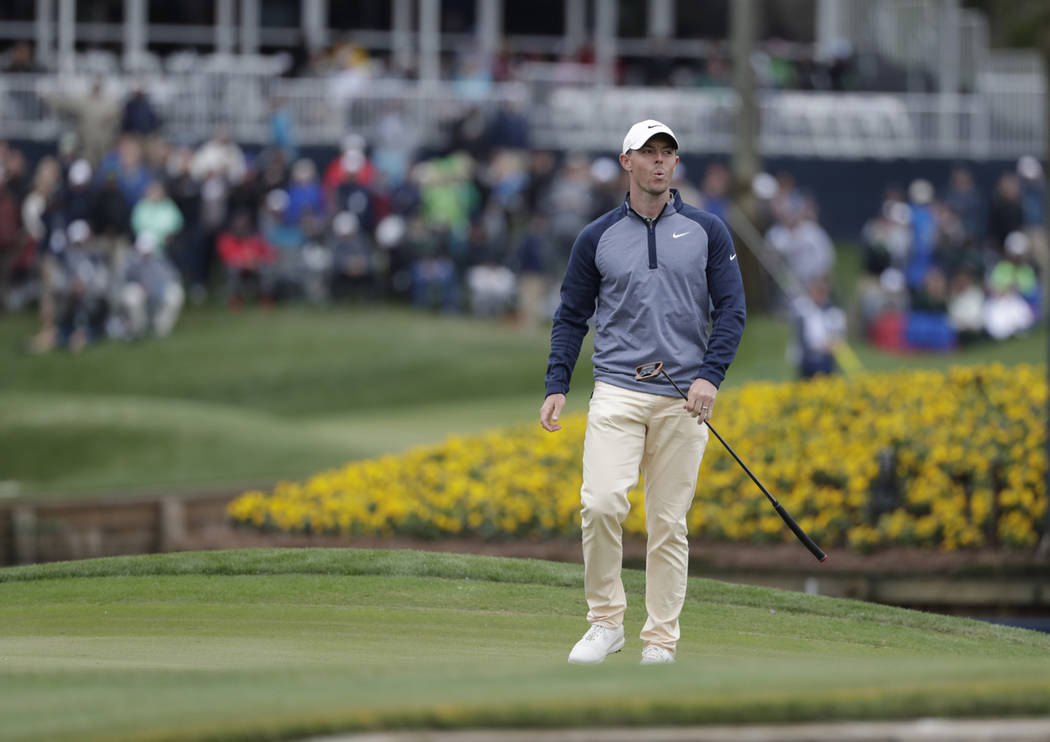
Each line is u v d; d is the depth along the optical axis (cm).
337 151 10625
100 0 11875
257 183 9231
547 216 9112
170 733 1459
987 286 8875
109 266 8644
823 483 4331
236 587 2916
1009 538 4081
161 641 2500
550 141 10994
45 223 8612
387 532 4422
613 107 11044
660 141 2222
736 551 4178
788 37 12538
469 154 9806
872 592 4028
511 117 9819
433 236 9300
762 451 4506
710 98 11138
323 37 12256
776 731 1477
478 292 9306
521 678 1719
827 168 11369
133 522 4991
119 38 11919
